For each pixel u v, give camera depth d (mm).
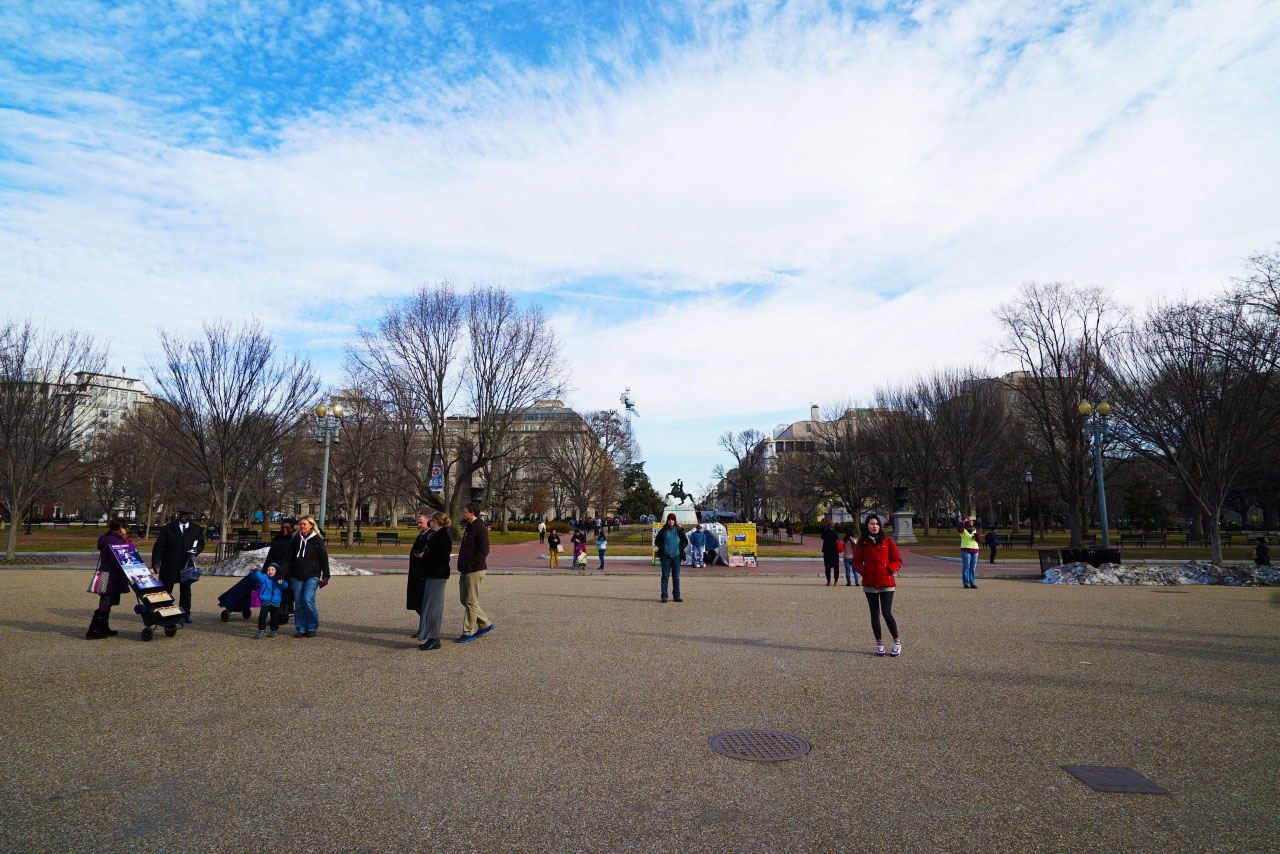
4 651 9195
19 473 28484
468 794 4539
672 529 15844
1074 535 38188
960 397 47625
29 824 4027
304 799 4438
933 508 62594
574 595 17234
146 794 4492
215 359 26141
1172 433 28250
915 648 9750
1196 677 7902
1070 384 37969
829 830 4031
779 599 16531
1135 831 4020
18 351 28469
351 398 50438
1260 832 4004
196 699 6816
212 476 26422
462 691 7172
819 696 7020
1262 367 25578
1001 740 5664
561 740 5633
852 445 59375
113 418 59625
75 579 20031
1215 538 24719
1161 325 28172
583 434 71375
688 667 8375
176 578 10875
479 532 10391
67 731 5789
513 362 43281
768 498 88375
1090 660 8891
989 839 3914
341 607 13984
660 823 4121
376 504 84375
